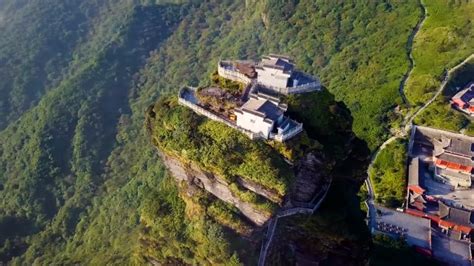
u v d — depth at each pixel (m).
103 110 181.62
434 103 130.25
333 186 74.44
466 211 105.88
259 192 65.50
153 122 78.00
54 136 167.00
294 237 70.06
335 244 70.81
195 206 71.88
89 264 98.81
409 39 156.25
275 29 197.12
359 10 179.25
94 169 155.38
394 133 127.62
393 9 172.88
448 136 123.25
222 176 67.06
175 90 187.25
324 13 186.25
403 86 138.50
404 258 98.06
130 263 84.88
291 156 65.44
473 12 155.75
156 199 79.25
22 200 144.38
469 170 116.56
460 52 144.75
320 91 75.75
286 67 75.12
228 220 68.00
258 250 66.81
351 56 162.12
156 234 76.62
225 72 79.75
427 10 165.88
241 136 67.88
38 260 116.81
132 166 150.12
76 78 194.88
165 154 75.19
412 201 111.00
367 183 117.81
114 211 122.75
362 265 73.94
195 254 71.25
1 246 128.25
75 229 129.62
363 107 136.50
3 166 163.62
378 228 105.12
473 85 133.75
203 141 69.88
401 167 118.69
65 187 149.50
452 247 102.12
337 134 73.31
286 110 71.06
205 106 73.81
